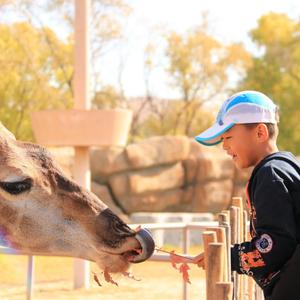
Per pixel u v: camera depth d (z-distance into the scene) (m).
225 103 4.13
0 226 4.97
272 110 4.08
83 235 4.95
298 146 39.41
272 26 40.38
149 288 13.01
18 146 5.02
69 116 12.02
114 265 4.95
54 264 16.08
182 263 4.59
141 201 27.53
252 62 40.25
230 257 3.88
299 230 3.72
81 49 12.45
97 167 27.20
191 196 28.50
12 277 14.22
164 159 27.98
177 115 41.91
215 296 3.40
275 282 3.76
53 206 4.97
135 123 44.59
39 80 32.00
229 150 4.13
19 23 31.78
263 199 3.71
